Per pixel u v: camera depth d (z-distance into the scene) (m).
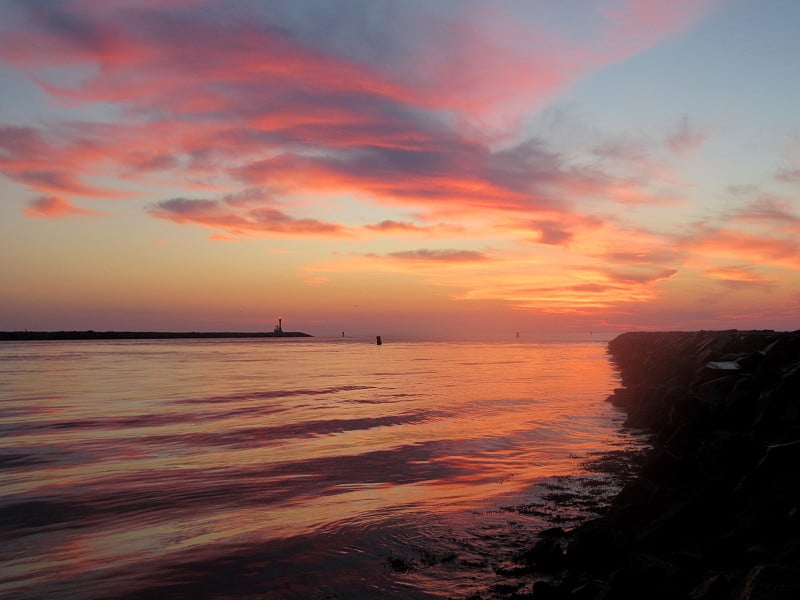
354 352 82.25
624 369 41.81
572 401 24.09
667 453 10.09
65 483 11.61
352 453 14.25
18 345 121.06
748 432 11.68
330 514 9.66
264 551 8.10
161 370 43.78
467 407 22.34
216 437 16.31
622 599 6.00
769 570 5.30
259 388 29.81
